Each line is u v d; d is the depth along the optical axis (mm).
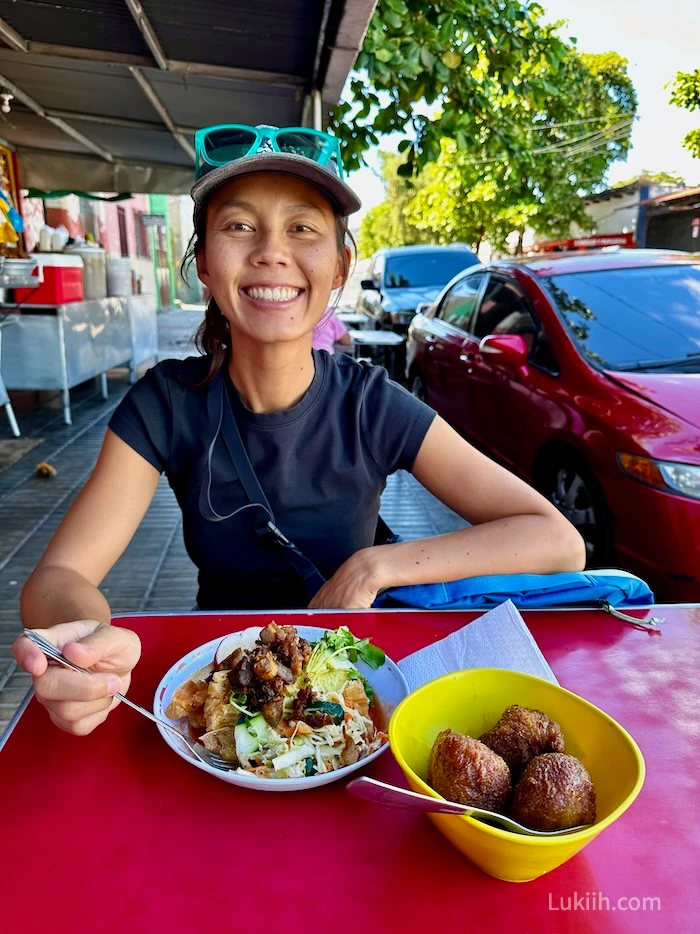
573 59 15305
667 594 2918
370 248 38094
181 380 1657
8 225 6770
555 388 3770
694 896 786
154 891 778
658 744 1038
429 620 1407
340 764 964
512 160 5484
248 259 1453
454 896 779
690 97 14586
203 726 1032
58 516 4570
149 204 21984
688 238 17750
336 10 3270
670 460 2902
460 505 1720
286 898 773
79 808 898
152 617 1397
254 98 4910
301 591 1721
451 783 800
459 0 4391
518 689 993
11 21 3725
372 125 5055
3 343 6566
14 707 2650
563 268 4504
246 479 1632
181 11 3436
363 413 1680
